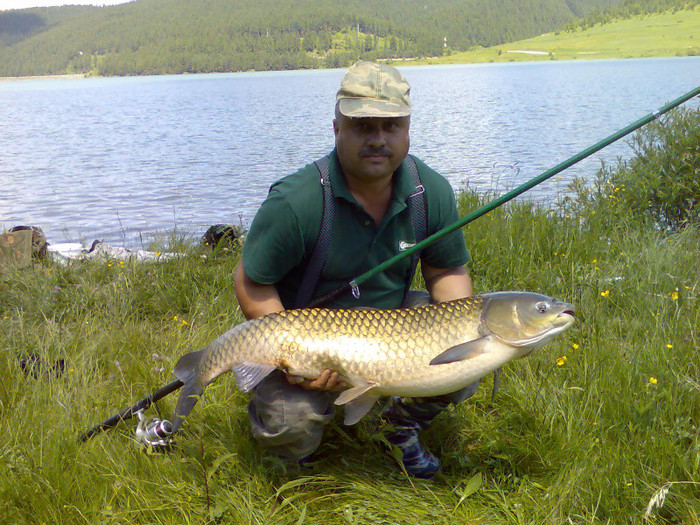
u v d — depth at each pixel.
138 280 3.25
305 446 1.76
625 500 1.61
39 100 43.34
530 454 1.82
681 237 3.38
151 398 1.89
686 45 110.81
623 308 2.66
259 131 16.17
